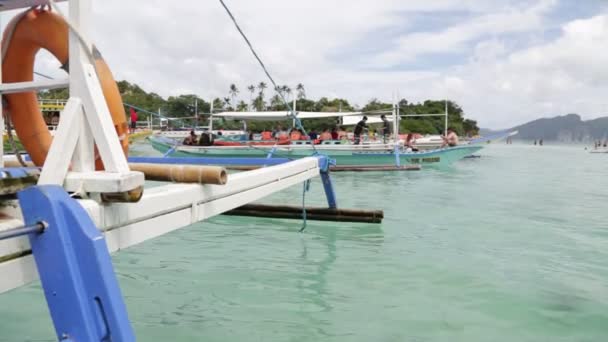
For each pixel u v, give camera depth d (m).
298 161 7.23
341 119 26.86
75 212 2.29
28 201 2.28
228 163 8.17
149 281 5.57
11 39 3.40
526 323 4.55
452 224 9.15
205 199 4.05
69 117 2.79
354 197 12.67
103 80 3.29
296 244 7.36
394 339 4.16
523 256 6.87
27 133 3.76
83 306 2.19
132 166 4.07
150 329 4.29
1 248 2.24
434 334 4.27
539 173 22.05
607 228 8.97
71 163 2.89
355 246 7.29
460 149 22.84
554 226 9.10
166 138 24.83
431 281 5.68
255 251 6.94
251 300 5.01
